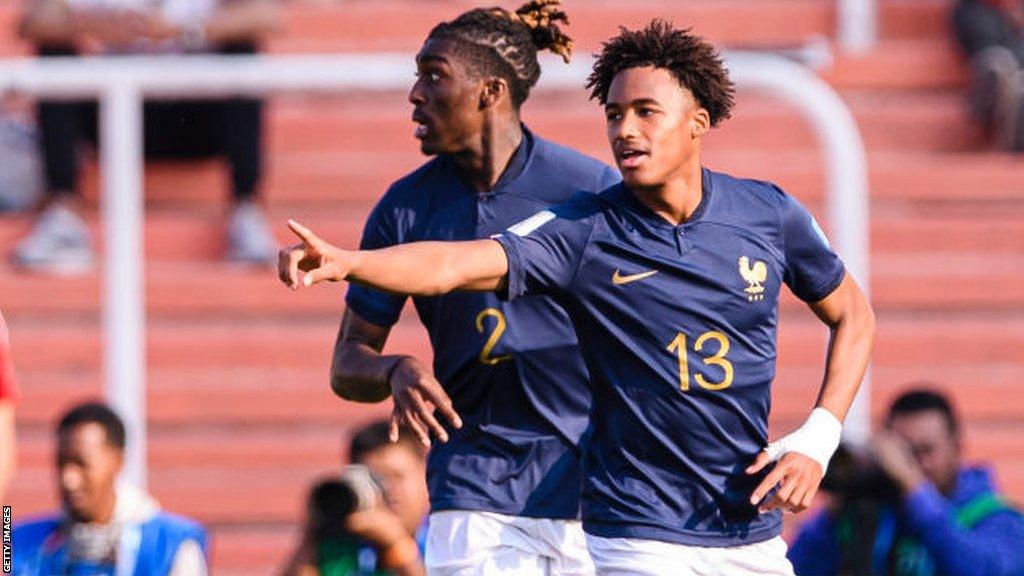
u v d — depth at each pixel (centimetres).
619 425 1605
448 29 1800
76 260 3391
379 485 2266
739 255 1597
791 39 3888
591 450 1641
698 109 1578
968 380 3366
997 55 3759
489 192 1819
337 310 3403
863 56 3862
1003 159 3728
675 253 1584
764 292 1603
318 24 3881
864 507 2436
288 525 3145
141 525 2419
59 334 3328
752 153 3728
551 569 1839
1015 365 3400
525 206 1814
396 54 3856
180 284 3372
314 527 2266
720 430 1598
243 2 3391
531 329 1809
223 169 3606
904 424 2533
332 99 3806
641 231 1588
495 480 1825
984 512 2472
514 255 1545
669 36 1571
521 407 1831
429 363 3225
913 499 2400
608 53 1591
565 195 1820
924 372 3378
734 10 3900
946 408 2538
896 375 3366
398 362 1683
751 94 3788
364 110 3809
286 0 3900
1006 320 3475
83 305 3372
